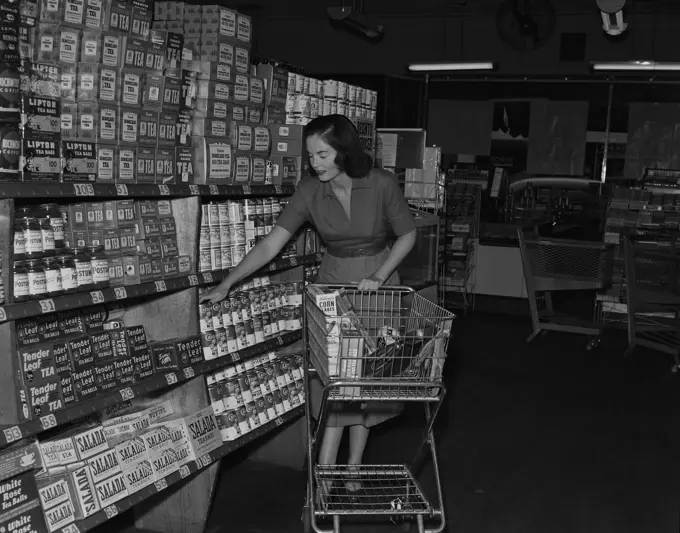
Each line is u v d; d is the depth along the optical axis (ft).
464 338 25.76
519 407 18.42
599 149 34.01
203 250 11.30
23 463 8.18
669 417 17.98
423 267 18.43
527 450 15.55
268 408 12.78
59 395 8.64
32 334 8.63
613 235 27.20
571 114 34.04
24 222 8.32
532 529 12.04
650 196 27.55
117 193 9.30
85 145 8.94
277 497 12.90
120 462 9.64
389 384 9.00
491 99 34.88
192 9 11.43
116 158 9.45
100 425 9.97
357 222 11.30
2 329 8.06
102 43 9.14
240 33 11.86
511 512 12.64
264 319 12.82
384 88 35.94
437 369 9.18
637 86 33.19
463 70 31.09
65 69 9.04
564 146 34.27
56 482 8.73
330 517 11.80
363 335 9.09
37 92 8.43
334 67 36.45
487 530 11.94
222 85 11.26
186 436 10.80
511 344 25.08
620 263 26.91
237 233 11.98
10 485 8.04
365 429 11.85
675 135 33.06
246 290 12.71
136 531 11.55
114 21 9.39
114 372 9.55
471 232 30.83
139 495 9.68
